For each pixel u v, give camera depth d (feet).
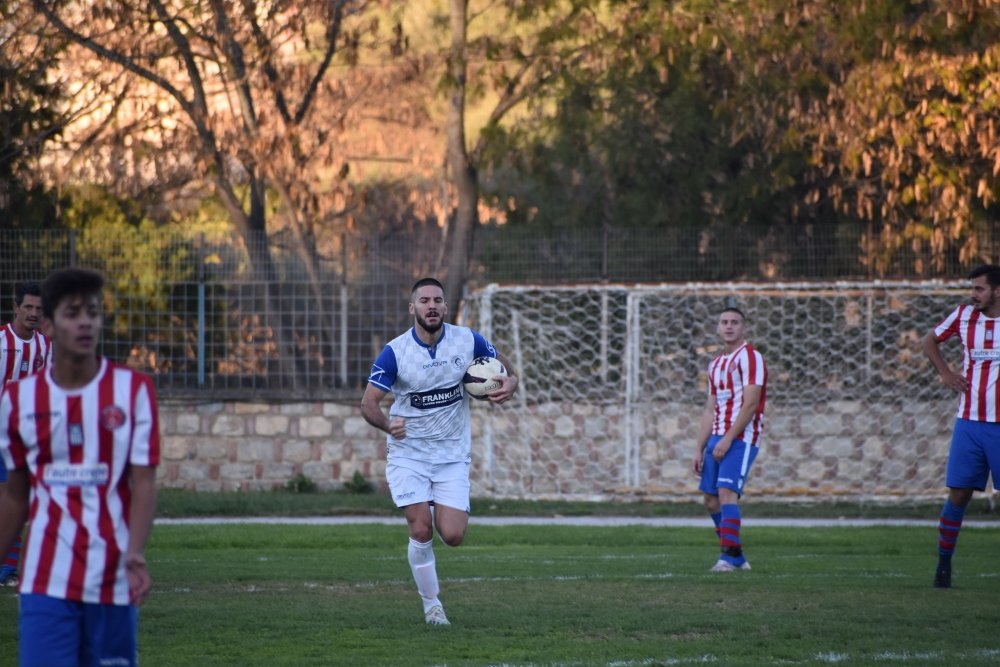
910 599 82.53
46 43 197.47
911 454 189.88
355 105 245.04
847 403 191.52
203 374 187.11
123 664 41.98
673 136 233.55
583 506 172.55
